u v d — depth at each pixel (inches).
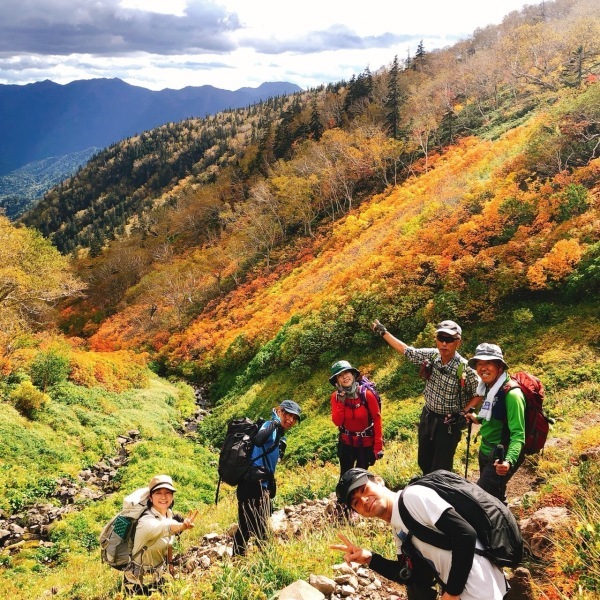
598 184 1044.5
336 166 2854.3
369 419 277.0
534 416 185.5
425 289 1065.5
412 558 114.7
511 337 816.9
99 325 3186.5
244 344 1646.2
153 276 3287.4
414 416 718.5
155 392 1434.5
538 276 848.3
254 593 175.8
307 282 1818.4
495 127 2471.7
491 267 965.8
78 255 5831.7
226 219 3634.4
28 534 620.4
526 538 182.2
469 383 225.5
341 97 4682.6
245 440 242.2
